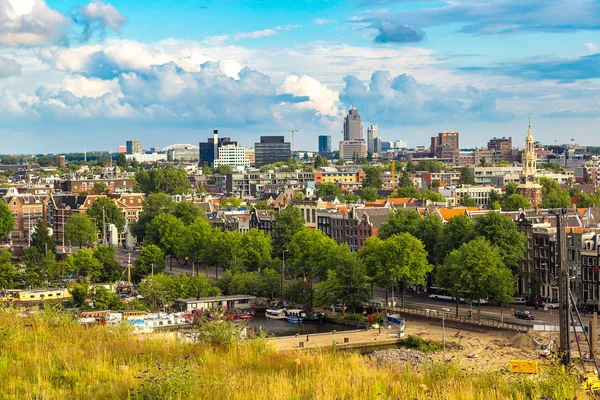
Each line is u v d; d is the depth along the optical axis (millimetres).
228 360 83438
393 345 182125
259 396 68688
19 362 78188
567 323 109688
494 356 160625
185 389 68938
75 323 104562
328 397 69000
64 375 73938
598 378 84625
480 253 197000
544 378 79875
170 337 97438
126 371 75625
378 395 70250
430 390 74375
